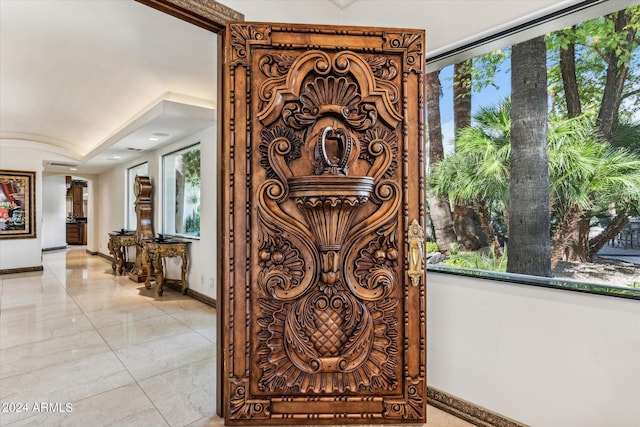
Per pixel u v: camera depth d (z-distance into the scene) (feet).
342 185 4.18
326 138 4.35
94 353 8.11
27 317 10.88
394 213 4.53
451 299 5.70
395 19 6.23
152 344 8.69
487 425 5.24
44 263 22.70
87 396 6.21
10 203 18.52
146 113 11.62
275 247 4.47
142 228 16.29
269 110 4.40
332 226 4.38
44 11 7.75
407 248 4.54
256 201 4.44
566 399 4.55
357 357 4.49
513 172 5.26
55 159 20.16
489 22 5.08
